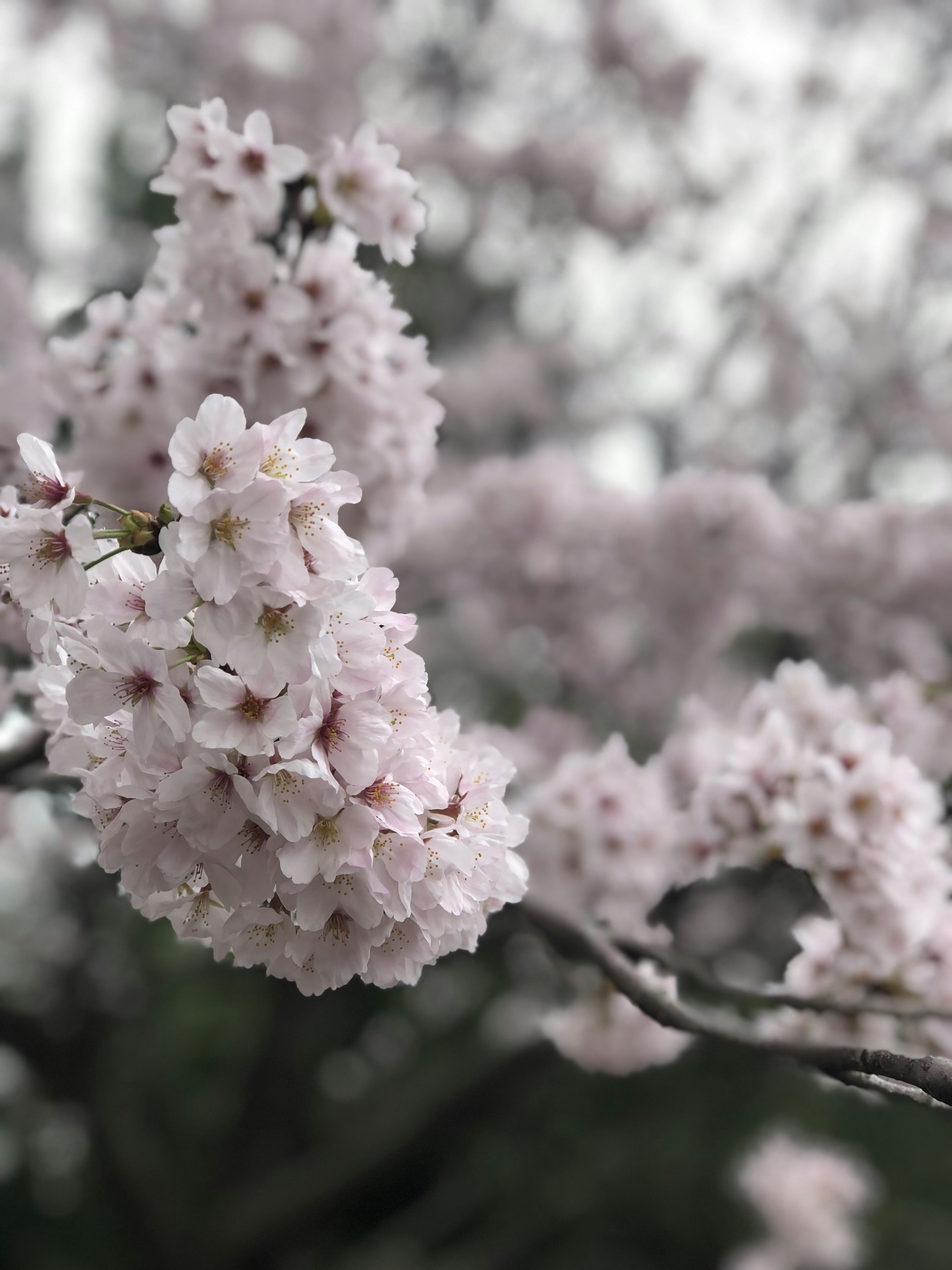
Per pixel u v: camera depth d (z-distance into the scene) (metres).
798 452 8.34
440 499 6.27
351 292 2.75
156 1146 9.07
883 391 8.17
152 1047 9.94
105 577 1.55
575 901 3.50
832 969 2.69
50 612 1.49
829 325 8.36
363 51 8.05
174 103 7.74
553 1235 9.70
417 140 8.22
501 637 7.27
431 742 1.50
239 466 1.39
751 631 7.18
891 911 2.63
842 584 5.79
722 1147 9.52
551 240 8.68
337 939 1.49
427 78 8.73
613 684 6.66
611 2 8.45
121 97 8.30
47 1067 8.09
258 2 7.98
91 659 1.46
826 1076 1.79
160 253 2.73
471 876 1.53
